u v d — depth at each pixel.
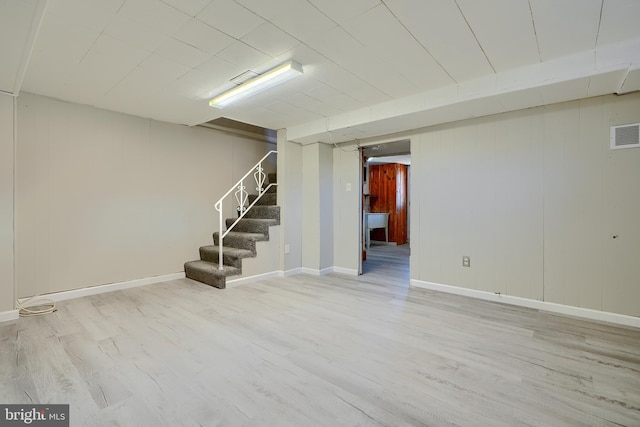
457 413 1.53
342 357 2.09
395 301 3.31
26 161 3.11
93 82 2.83
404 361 2.03
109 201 3.66
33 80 2.79
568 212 2.90
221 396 1.66
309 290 3.76
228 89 3.00
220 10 1.79
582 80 2.35
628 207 2.65
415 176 3.88
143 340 2.33
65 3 1.71
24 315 2.84
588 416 1.50
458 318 2.81
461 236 3.53
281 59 2.39
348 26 1.96
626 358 2.07
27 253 3.12
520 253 3.16
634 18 1.85
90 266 3.52
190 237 4.45
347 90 3.02
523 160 3.12
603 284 2.75
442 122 3.55
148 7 1.76
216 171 4.78
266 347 2.23
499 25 1.94
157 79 2.77
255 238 4.20
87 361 2.02
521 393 1.69
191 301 3.30
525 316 2.86
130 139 3.83
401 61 2.43
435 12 1.82
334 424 1.45
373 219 8.06
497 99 2.79
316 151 4.62
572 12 1.80
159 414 1.51
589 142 2.79
